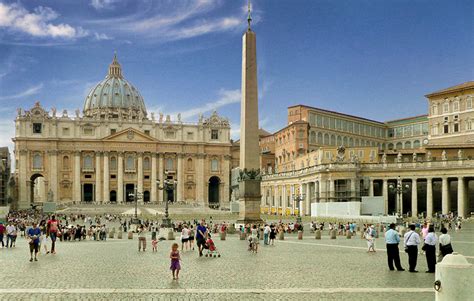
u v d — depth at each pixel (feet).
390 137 499.51
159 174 524.93
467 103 334.65
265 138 525.34
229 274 63.41
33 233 79.77
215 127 544.21
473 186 293.84
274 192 372.38
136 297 48.73
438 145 307.17
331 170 282.77
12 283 56.70
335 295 49.49
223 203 530.27
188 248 104.47
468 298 33.24
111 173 511.40
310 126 425.28
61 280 58.90
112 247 111.55
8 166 521.24
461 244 109.50
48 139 495.41
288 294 50.08
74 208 414.41
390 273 63.57
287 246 108.99
